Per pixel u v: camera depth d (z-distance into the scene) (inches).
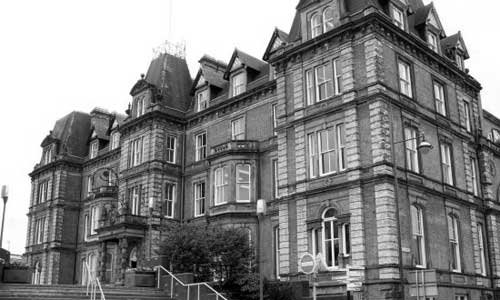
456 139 1526.8
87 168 2583.7
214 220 1681.8
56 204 2508.6
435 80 1508.4
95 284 1003.3
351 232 1222.3
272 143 1659.7
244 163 1694.1
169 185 1939.0
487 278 1499.8
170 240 1291.8
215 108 1882.4
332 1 1422.2
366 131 1259.8
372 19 1296.8
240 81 1845.5
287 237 1370.6
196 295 1085.1
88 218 2465.6
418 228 1274.6
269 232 1603.1
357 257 1195.9
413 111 1352.1
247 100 1780.3
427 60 1485.0
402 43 1391.5
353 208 1231.5
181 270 1239.5
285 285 1214.9
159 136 1947.6
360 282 1172.5
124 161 2057.1
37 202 2664.9
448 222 1385.3
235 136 1806.1
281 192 1419.8
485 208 1606.8
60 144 2677.2
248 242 1341.0
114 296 1048.8
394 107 1296.8
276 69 1521.9
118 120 2447.1
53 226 2490.2
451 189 1425.9
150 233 1710.1
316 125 1373.0
